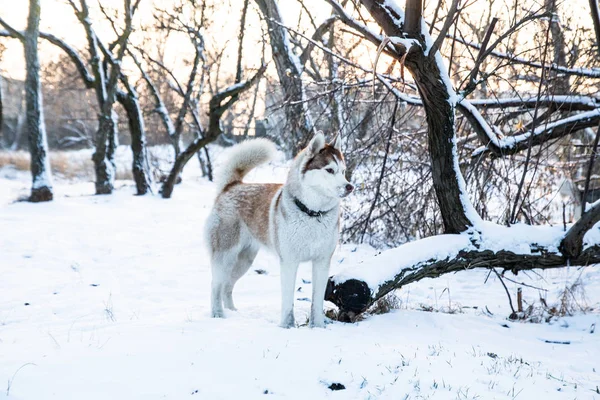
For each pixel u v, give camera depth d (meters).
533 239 5.79
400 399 3.31
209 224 5.88
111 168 16.14
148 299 6.48
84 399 3.16
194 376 3.52
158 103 19.36
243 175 6.16
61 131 39.22
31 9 13.56
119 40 15.41
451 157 5.69
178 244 9.91
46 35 15.16
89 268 7.99
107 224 11.37
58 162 26.72
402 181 9.31
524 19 5.58
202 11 18.08
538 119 7.06
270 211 5.28
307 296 6.61
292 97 9.70
